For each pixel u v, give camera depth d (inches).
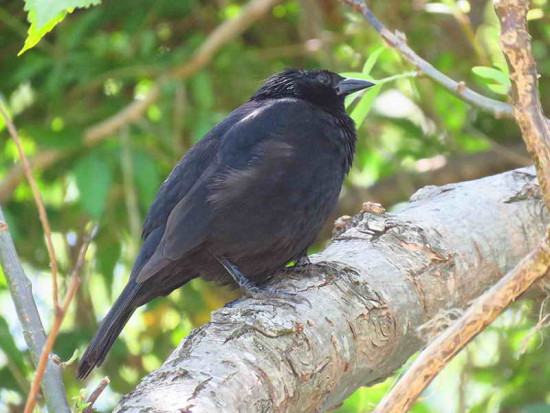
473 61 600.4
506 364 499.2
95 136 507.5
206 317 565.0
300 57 614.2
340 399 269.9
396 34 292.5
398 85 609.9
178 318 598.9
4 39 570.3
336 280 266.5
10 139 558.6
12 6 569.0
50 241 183.3
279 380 233.6
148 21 555.8
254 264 345.7
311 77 386.9
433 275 282.0
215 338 237.8
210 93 517.3
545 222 303.4
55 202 608.7
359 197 610.9
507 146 622.5
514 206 304.8
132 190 495.8
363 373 265.1
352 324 259.3
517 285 214.5
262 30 618.8
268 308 250.4
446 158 619.5
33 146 561.6
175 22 591.5
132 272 351.3
